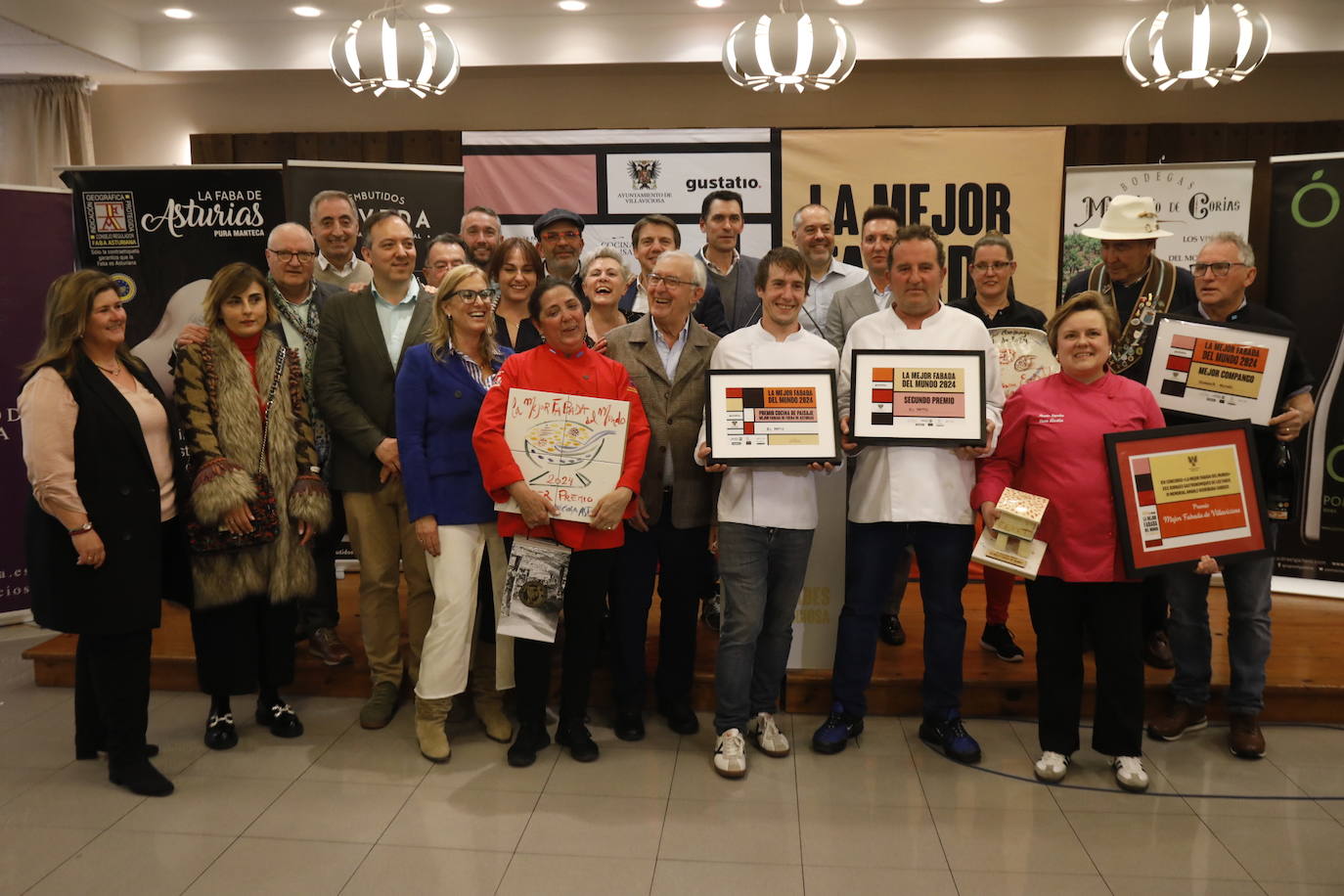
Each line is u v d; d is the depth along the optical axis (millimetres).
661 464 3176
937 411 3002
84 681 3102
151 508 2869
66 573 2785
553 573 2961
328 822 2744
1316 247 4281
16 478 4609
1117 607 2918
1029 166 5227
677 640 3312
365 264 4270
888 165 5234
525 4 5941
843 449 3154
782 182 5238
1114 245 3568
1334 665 3586
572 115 6879
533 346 3553
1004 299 3855
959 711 3197
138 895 2387
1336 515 4391
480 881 2449
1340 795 2924
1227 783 3000
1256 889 2432
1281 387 3121
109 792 2918
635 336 3209
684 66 6383
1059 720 2994
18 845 2615
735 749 3041
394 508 3361
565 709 3176
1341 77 6453
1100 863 2551
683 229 5238
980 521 5023
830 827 2729
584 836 2670
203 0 5820
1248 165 4961
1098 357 2871
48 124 6691
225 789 2934
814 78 3545
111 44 6070
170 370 3148
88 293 2791
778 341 3109
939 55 6059
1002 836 2680
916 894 2406
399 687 3543
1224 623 4070
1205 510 2863
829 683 3500
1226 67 3238
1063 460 2879
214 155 6895
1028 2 5910
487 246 4258
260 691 3391
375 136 6844
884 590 3180
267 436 3102
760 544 3051
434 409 3076
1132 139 6539
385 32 3438
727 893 2402
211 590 3016
